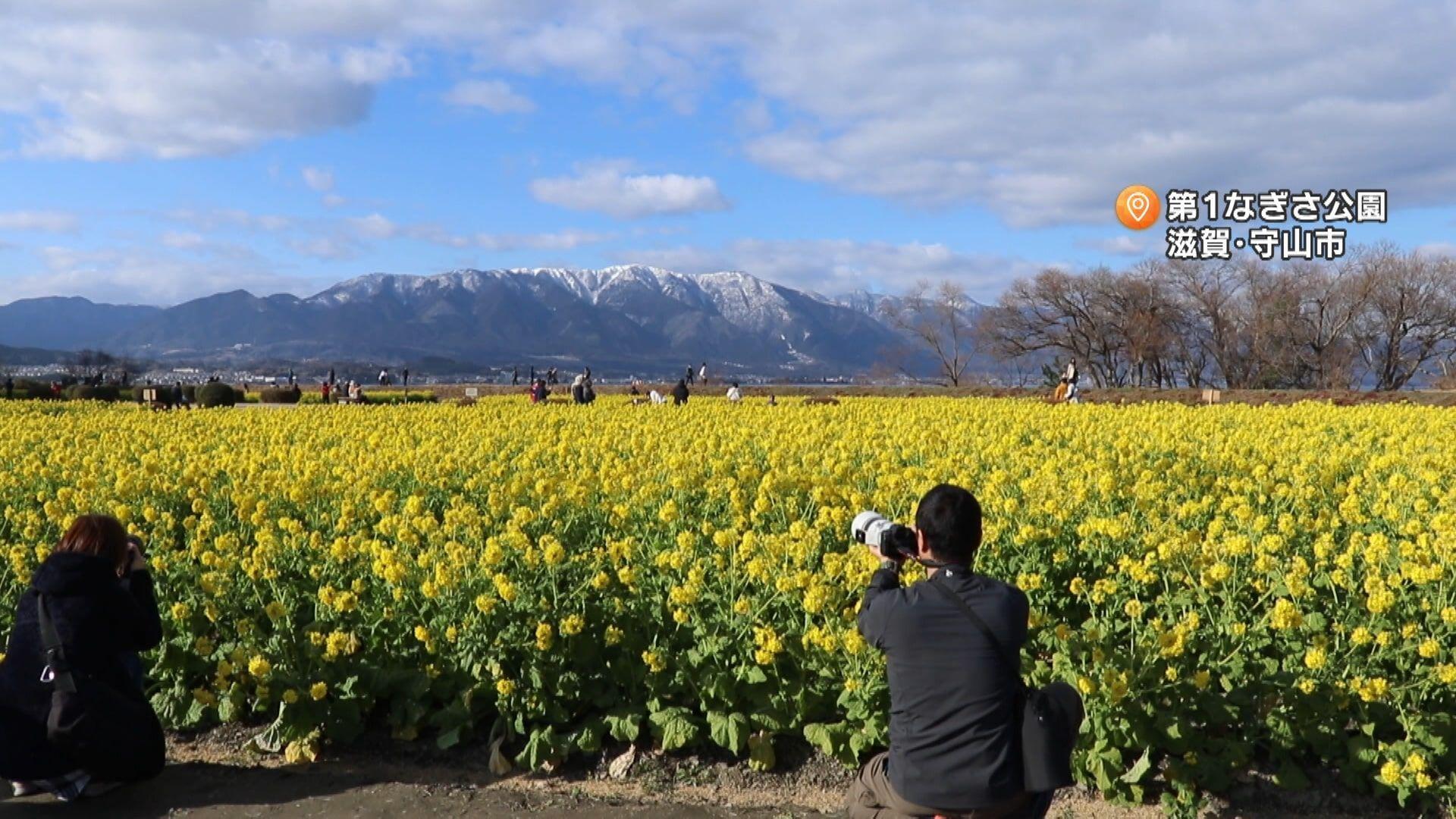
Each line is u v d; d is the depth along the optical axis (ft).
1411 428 66.03
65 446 50.55
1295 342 278.26
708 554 26.25
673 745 21.35
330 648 21.85
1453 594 23.35
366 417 77.20
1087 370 301.84
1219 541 28.50
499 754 21.88
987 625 14.89
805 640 21.56
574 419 74.28
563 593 23.54
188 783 21.31
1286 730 20.11
